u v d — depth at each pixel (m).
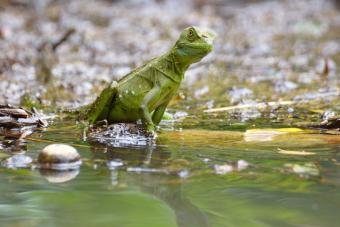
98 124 9.09
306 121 10.15
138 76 8.88
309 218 5.01
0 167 6.61
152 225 4.88
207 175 6.34
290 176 6.27
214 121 10.32
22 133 8.74
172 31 27.86
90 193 5.71
